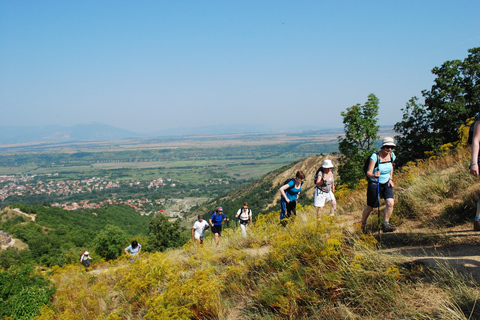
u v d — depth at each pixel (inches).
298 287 162.7
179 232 1686.8
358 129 863.7
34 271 418.3
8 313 351.6
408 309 118.5
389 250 173.3
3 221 2859.3
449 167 325.4
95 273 428.1
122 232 1608.0
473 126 159.9
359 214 287.1
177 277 245.0
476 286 117.1
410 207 233.9
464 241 156.9
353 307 137.0
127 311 245.8
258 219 341.7
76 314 270.1
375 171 201.2
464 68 887.1
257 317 160.7
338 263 164.1
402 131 1006.4
